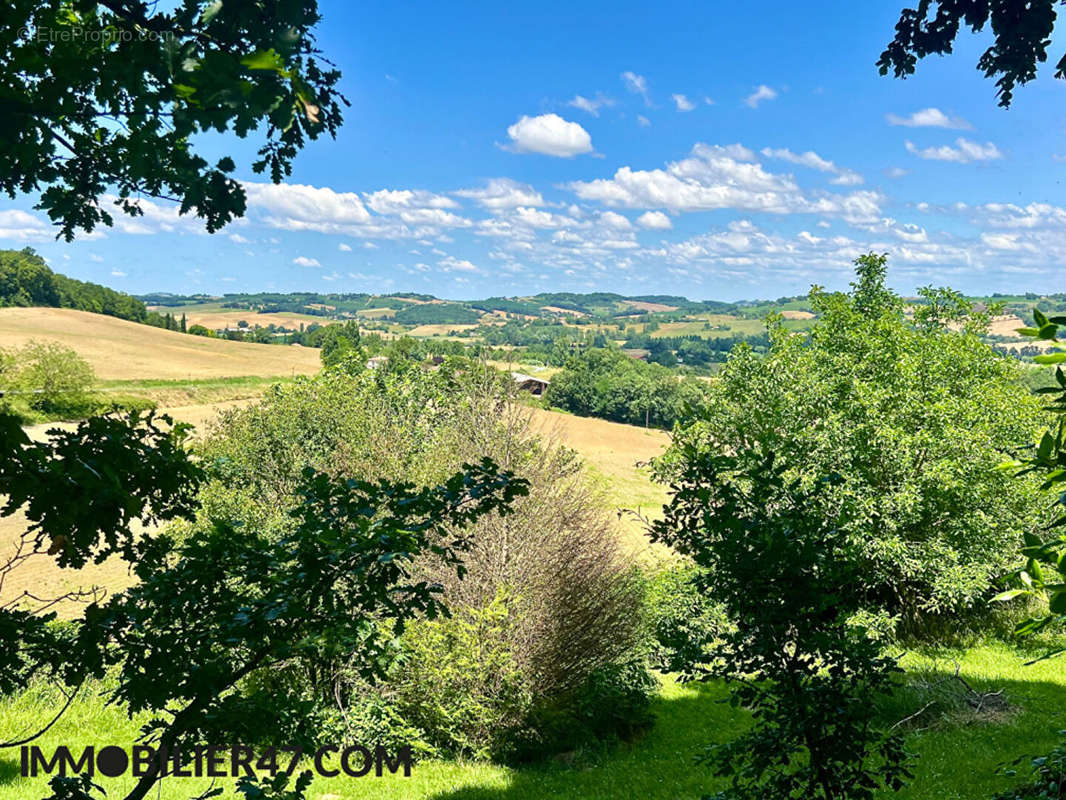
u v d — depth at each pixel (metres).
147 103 1.81
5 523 27.17
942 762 11.18
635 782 11.75
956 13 5.73
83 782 2.57
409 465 16.09
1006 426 19.70
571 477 15.30
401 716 13.08
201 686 2.72
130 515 2.63
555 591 13.78
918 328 22.91
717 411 20.28
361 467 16.11
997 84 5.89
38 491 2.41
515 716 13.13
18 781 9.55
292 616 2.78
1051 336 2.30
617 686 14.36
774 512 4.75
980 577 18.19
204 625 2.85
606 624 14.32
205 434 19.69
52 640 2.68
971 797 9.74
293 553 2.93
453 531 13.33
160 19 1.93
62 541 2.59
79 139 2.38
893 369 20.86
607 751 13.59
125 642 2.74
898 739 4.57
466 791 11.23
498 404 15.80
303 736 3.06
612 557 14.90
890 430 18.44
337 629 2.90
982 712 13.66
